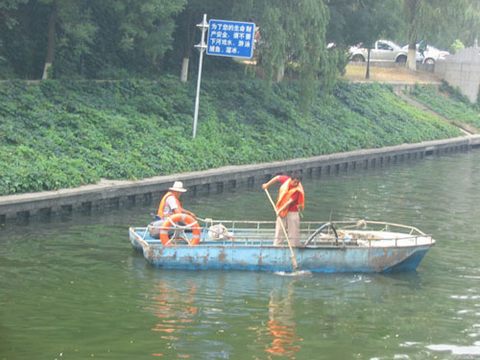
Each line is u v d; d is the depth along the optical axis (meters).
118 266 21.45
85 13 40.25
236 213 29.98
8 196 26.27
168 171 33.56
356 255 22.02
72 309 17.72
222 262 21.64
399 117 57.31
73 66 42.28
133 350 15.47
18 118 33.12
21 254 22.05
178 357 15.23
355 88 58.47
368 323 17.80
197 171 34.94
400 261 22.22
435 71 73.69
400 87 65.25
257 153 39.78
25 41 41.25
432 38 67.88
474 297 20.16
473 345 16.64
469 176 44.44
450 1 66.06
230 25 40.84
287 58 50.06
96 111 36.31
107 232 25.33
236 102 45.72
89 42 40.69
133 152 33.66
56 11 38.84
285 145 42.19
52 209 27.14
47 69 38.97
